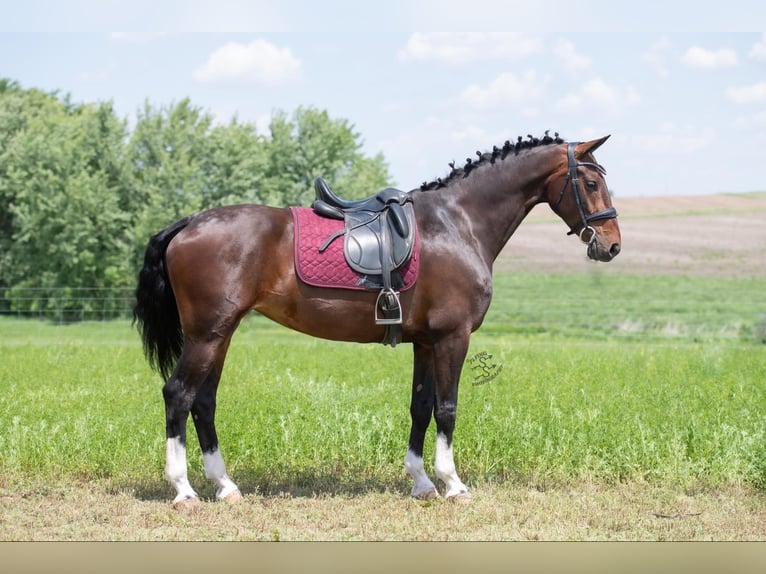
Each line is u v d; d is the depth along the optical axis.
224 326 6.15
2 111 43.91
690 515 6.34
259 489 6.93
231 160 41.88
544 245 52.19
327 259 6.23
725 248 50.03
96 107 41.50
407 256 6.29
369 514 6.22
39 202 37.09
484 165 6.77
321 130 44.44
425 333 6.50
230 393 9.66
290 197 43.19
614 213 6.75
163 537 5.72
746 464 7.17
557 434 7.66
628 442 7.43
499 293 39.00
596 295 38.31
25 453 7.26
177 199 39.72
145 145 41.34
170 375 6.68
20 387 10.45
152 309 6.37
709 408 8.66
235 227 6.17
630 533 5.93
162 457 7.30
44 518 6.05
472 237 6.63
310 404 8.81
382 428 7.76
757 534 5.96
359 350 15.98
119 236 38.94
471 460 7.55
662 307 34.53
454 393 6.52
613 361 13.77
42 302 37.56
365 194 43.09
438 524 6.04
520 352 15.73
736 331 27.69
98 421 8.00
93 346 18.09
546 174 6.77
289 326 6.50
